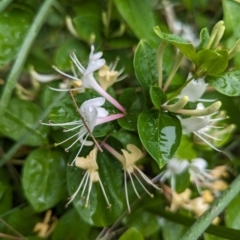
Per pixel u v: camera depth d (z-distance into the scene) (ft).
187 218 1.86
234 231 1.80
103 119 1.74
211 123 1.93
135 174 1.85
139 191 1.94
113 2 2.02
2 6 1.87
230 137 2.05
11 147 1.91
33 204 1.81
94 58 1.73
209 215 1.74
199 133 1.87
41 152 1.86
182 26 2.15
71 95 1.72
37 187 1.83
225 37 1.97
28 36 1.84
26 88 2.07
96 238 1.87
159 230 1.95
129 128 1.74
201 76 1.69
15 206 1.91
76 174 1.81
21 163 1.94
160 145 1.67
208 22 2.17
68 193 1.84
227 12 1.98
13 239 1.84
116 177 1.81
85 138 1.75
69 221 1.86
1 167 1.90
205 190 2.02
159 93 1.70
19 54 1.82
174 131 1.69
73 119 1.75
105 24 2.02
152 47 1.86
